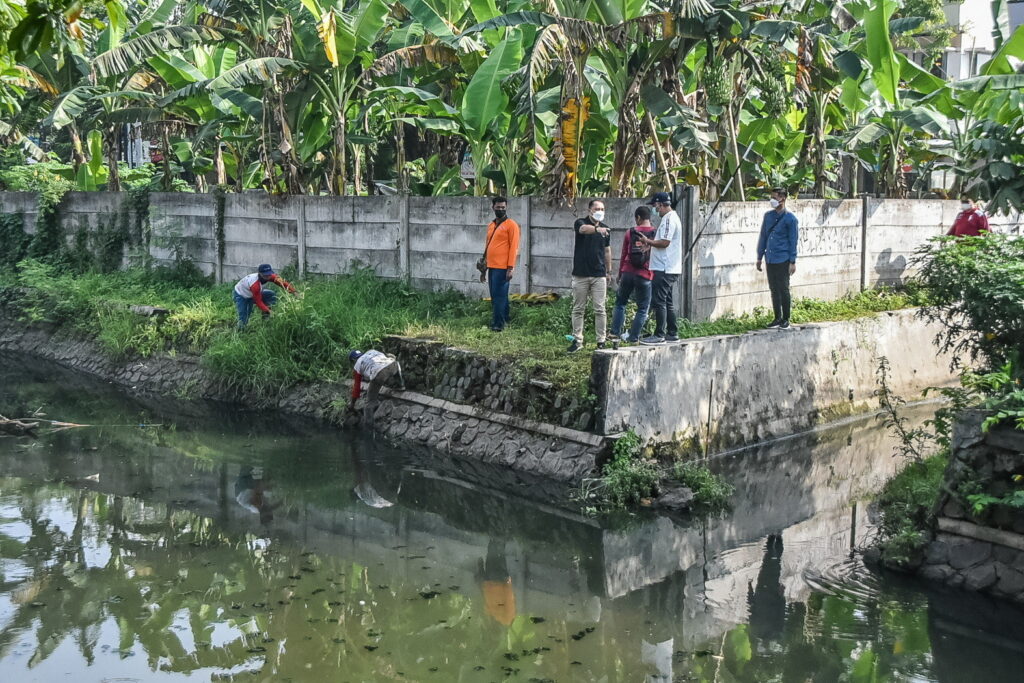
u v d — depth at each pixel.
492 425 10.78
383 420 11.99
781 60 12.94
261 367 13.20
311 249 15.16
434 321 12.71
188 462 10.91
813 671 6.07
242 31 15.21
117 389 14.87
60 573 7.78
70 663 6.28
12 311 19.02
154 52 14.51
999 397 7.10
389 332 12.52
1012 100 13.12
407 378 11.99
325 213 14.83
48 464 10.87
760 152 16.14
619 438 9.55
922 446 10.60
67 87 18.53
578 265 10.47
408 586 7.57
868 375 12.52
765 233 11.37
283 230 15.56
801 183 16.61
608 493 9.33
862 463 10.42
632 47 11.79
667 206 10.15
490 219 12.71
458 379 11.36
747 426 10.96
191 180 26.62
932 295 8.29
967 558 7.20
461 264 13.17
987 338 7.82
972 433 7.14
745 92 13.34
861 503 9.20
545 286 12.30
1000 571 6.99
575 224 10.72
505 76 12.43
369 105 15.48
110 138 19.64
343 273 14.63
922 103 14.00
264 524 8.95
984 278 7.61
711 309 11.54
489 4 12.95
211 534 8.69
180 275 17.39
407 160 20.92
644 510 9.22
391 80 15.45
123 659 6.34
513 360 10.77
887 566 7.62
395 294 13.55
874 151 17.45
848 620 6.76
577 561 8.10
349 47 14.09
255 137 16.11
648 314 11.12
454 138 16.36
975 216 12.54
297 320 13.34
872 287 13.83
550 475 9.84
